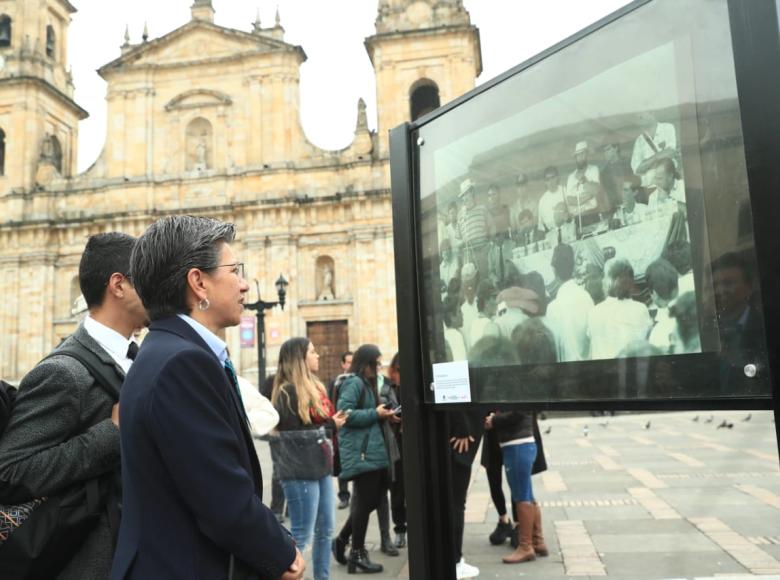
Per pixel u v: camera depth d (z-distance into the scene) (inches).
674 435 949.8
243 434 120.3
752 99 101.7
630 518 409.7
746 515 394.6
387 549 374.0
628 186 124.8
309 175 1690.5
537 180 141.5
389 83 1674.5
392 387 437.1
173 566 105.5
